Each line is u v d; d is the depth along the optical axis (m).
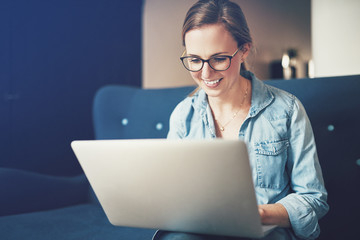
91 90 2.24
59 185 1.67
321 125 1.32
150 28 2.54
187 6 2.44
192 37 1.02
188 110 1.24
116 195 0.85
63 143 2.11
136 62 2.45
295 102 1.11
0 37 1.88
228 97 1.15
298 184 1.04
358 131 1.27
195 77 1.08
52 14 2.08
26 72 1.97
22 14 1.96
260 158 1.08
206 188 0.73
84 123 2.20
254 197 0.70
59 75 2.10
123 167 0.79
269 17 2.38
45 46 2.05
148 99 1.70
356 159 1.26
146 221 0.85
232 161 0.68
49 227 1.32
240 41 1.05
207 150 0.69
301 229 0.93
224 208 0.74
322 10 2.00
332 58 1.96
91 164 0.84
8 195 1.51
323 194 1.00
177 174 0.74
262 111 1.12
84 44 2.21
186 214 0.78
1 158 1.88
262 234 0.74
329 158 1.30
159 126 1.64
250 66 1.23
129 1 2.42
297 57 2.33
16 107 1.93
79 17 2.18
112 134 1.72
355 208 1.25
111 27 2.33
